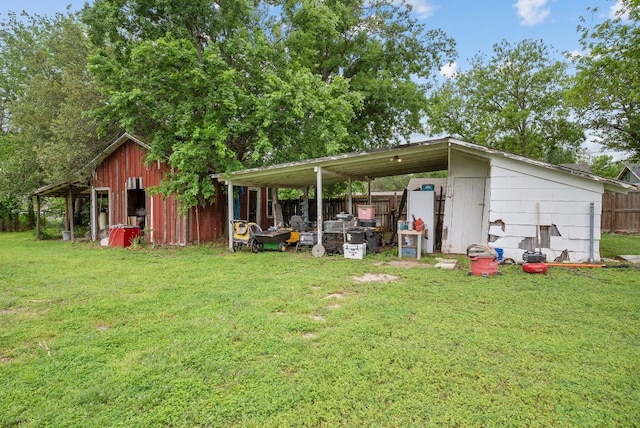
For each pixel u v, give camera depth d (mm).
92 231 13648
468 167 8852
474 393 2551
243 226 10203
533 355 3125
